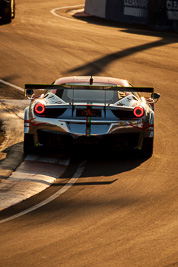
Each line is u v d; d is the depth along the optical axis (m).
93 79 30.20
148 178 24.50
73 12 123.38
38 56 64.94
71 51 69.19
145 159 27.86
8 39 76.56
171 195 21.98
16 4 133.38
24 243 16.55
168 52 70.25
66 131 25.95
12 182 23.45
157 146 30.69
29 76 53.72
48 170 25.50
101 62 62.53
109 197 21.66
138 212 19.77
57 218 19.11
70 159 27.62
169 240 16.89
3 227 18.16
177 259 15.35
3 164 26.12
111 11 107.44
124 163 27.03
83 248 16.12
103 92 28.00
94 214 19.53
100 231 17.70
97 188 22.88
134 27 97.25
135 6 100.44
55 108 26.31
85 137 25.86
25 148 27.41
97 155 28.48
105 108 25.97
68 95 27.50
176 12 89.75
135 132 26.56
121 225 18.33
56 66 59.38
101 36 83.19
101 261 15.13
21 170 25.27
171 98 45.75
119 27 97.00
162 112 40.47
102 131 25.91
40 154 28.11
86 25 98.50
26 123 27.06
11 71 55.97
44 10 124.56
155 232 17.62
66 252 15.78
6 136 31.64
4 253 15.73
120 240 16.86
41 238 17.00
